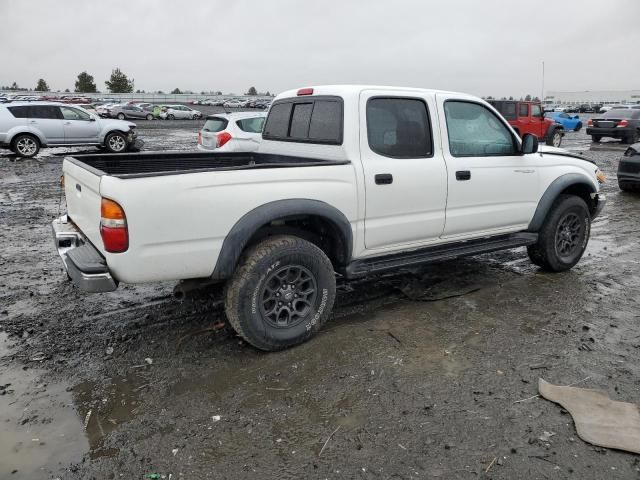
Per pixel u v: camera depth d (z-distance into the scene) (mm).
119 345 3768
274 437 2758
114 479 2459
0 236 6902
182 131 28891
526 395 3135
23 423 2869
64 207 8922
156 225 3094
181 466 2545
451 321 4195
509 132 4844
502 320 4215
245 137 10672
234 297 3438
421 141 4230
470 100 4555
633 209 9016
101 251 3250
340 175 3732
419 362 3529
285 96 4656
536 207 5023
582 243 5496
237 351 3688
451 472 2498
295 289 3688
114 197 2980
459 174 4383
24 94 76125
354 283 5059
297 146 4434
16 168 13773
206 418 2918
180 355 3629
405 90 4188
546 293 4828
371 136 3959
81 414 2955
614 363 3516
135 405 3043
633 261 5930
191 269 3270
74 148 18797
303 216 3664
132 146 17797
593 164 5660
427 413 2957
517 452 2635
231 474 2492
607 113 21797
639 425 2826
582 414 2922
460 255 4609
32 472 2500
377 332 3986
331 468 2529
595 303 4586
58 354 3627
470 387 3219
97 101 66500
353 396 3127
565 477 2463
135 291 4828
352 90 3912
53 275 5293
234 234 3326
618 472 2496
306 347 3744
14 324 4094
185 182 3164
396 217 4090
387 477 2467
